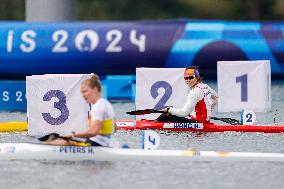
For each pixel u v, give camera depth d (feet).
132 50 351.25
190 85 215.31
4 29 350.64
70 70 353.92
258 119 248.52
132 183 148.66
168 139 200.85
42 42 349.20
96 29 354.13
